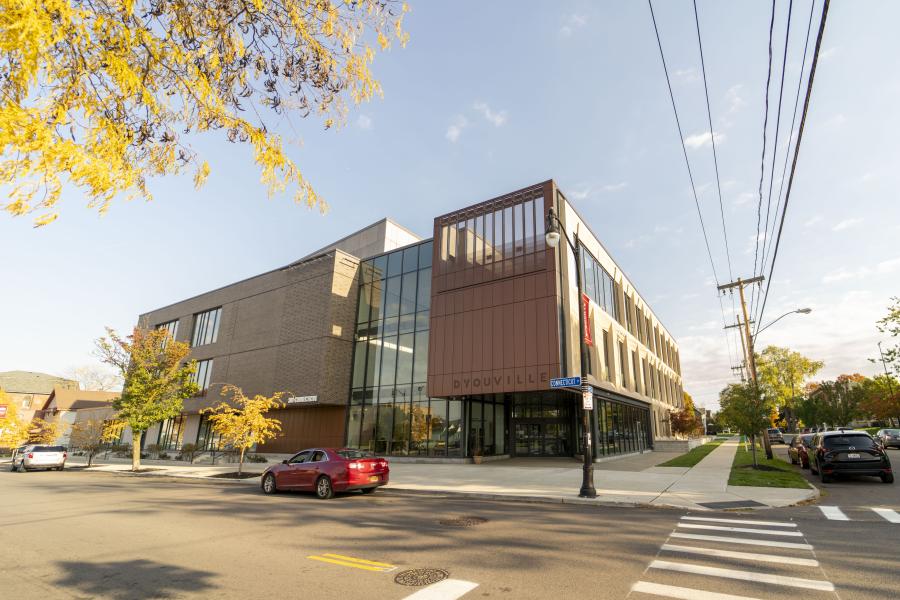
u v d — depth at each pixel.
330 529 8.84
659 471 18.33
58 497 15.00
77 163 3.32
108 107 3.96
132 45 3.88
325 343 29.27
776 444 49.00
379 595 5.03
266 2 4.59
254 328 34.59
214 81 4.50
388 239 34.44
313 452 15.23
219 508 11.97
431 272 26.78
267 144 4.64
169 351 29.05
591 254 27.42
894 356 29.94
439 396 23.61
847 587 5.05
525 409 28.75
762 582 5.26
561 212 23.38
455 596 4.95
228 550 7.27
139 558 6.87
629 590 5.06
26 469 30.47
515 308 22.17
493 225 23.98
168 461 34.78
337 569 6.08
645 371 37.91
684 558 6.32
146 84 4.25
